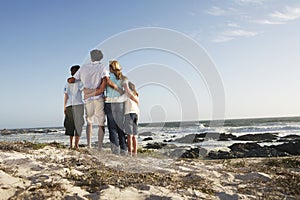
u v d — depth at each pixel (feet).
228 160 23.16
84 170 16.60
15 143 24.43
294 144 45.70
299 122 151.84
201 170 18.11
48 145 25.02
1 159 17.99
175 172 17.35
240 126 129.08
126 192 12.65
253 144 47.98
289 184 14.60
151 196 12.34
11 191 11.81
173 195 12.65
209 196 13.03
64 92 23.66
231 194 13.20
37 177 14.15
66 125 23.97
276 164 20.13
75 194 11.98
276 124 138.62
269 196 13.20
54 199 11.30
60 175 14.89
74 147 23.98
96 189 13.11
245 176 16.26
